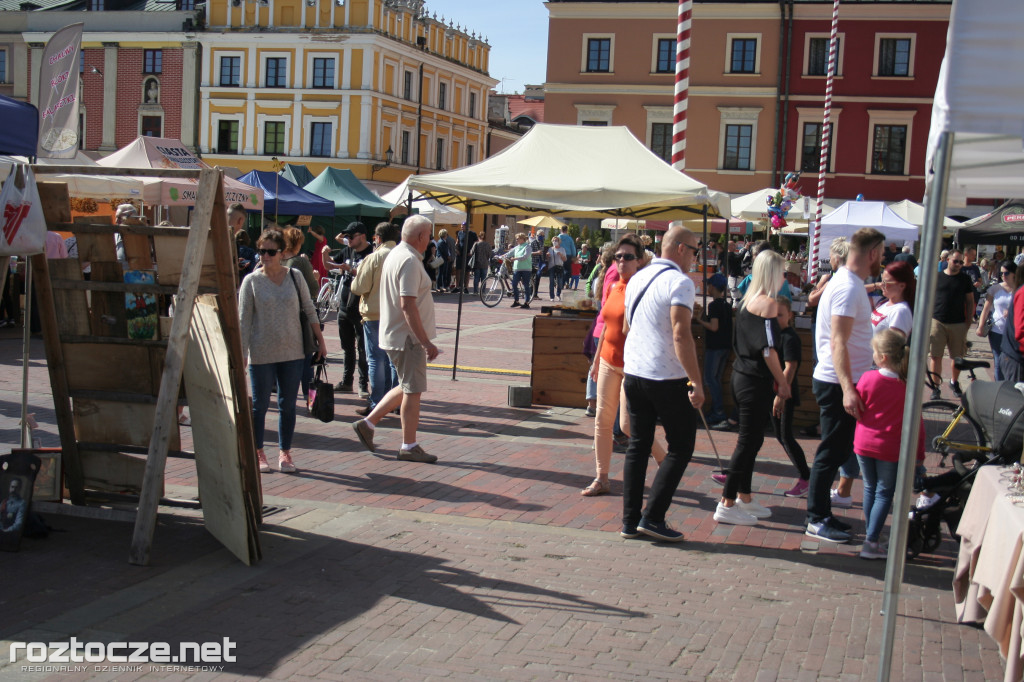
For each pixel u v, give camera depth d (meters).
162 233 5.47
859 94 40.53
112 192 14.88
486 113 64.06
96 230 5.57
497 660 4.34
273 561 5.53
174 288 5.52
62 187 5.59
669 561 5.84
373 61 49.41
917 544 6.02
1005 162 3.93
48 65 6.54
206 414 5.55
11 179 5.39
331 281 20.59
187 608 4.79
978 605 4.82
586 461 8.41
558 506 6.96
